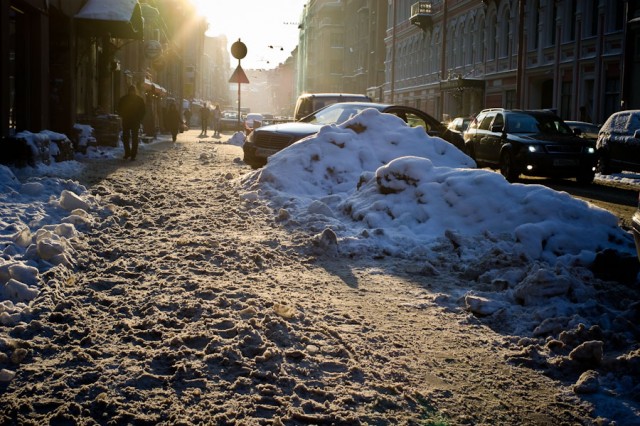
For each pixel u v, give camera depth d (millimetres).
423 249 7820
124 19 21969
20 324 4758
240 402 3785
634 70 31156
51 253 6316
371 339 4965
